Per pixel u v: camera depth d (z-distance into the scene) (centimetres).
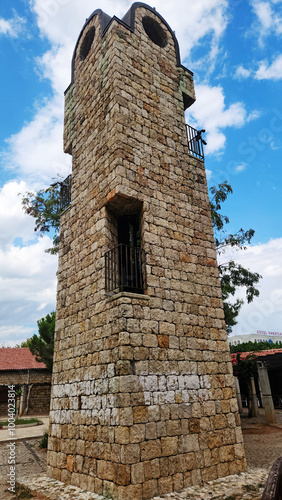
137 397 628
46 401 2447
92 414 680
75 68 1128
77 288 848
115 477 582
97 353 711
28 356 2745
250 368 1700
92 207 860
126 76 890
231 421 759
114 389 633
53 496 626
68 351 820
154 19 1069
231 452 730
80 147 985
